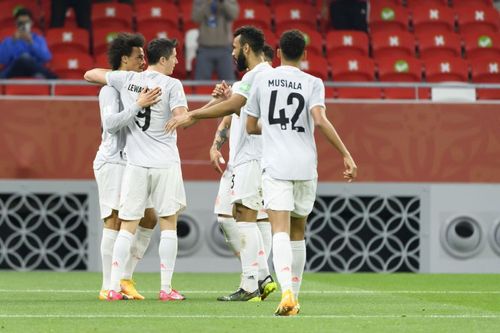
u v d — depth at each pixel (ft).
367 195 187.62
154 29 231.71
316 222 189.78
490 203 189.16
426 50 235.40
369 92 211.41
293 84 103.71
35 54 208.23
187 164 185.98
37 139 184.44
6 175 183.62
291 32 104.94
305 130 103.81
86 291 140.05
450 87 188.14
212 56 206.49
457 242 187.83
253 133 106.32
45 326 94.53
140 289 146.41
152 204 125.29
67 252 187.83
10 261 186.60
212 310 110.32
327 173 187.42
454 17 248.32
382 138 188.03
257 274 123.34
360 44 231.71
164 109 121.19
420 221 188.34
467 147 189.16
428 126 188.75
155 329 92.32
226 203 130.21
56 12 233.35
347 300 127.95
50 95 198.70
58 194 184.14
